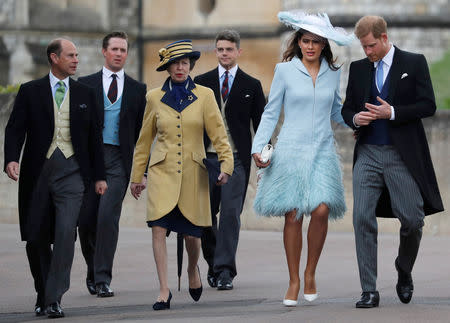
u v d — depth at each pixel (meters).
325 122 25.75
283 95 25.92
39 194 25.98
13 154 26.02
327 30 25.41
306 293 25.81
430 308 24.59
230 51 32.12
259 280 32.25
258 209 25.88
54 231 26.67
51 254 26.41
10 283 32.12
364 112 25.11
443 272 32.72
